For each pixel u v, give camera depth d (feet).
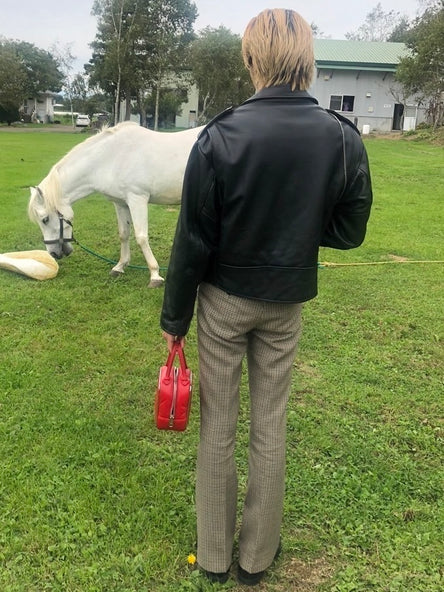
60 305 14.83
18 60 150.00
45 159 53.21
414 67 91.91
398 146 78.02
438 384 11.17
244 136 4.75
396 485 8.01
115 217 27.30
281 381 5.63
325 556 6.68
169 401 5.60
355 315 14.87
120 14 118.11
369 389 10.83
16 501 7.43
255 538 5.97
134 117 146.41
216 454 5.74
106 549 6.71
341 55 114.11
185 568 6.48
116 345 12.56
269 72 4.87
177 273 5.14
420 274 18.67
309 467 8.36
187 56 121.90
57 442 8.80
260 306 5.23
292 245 4.98
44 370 11.27
